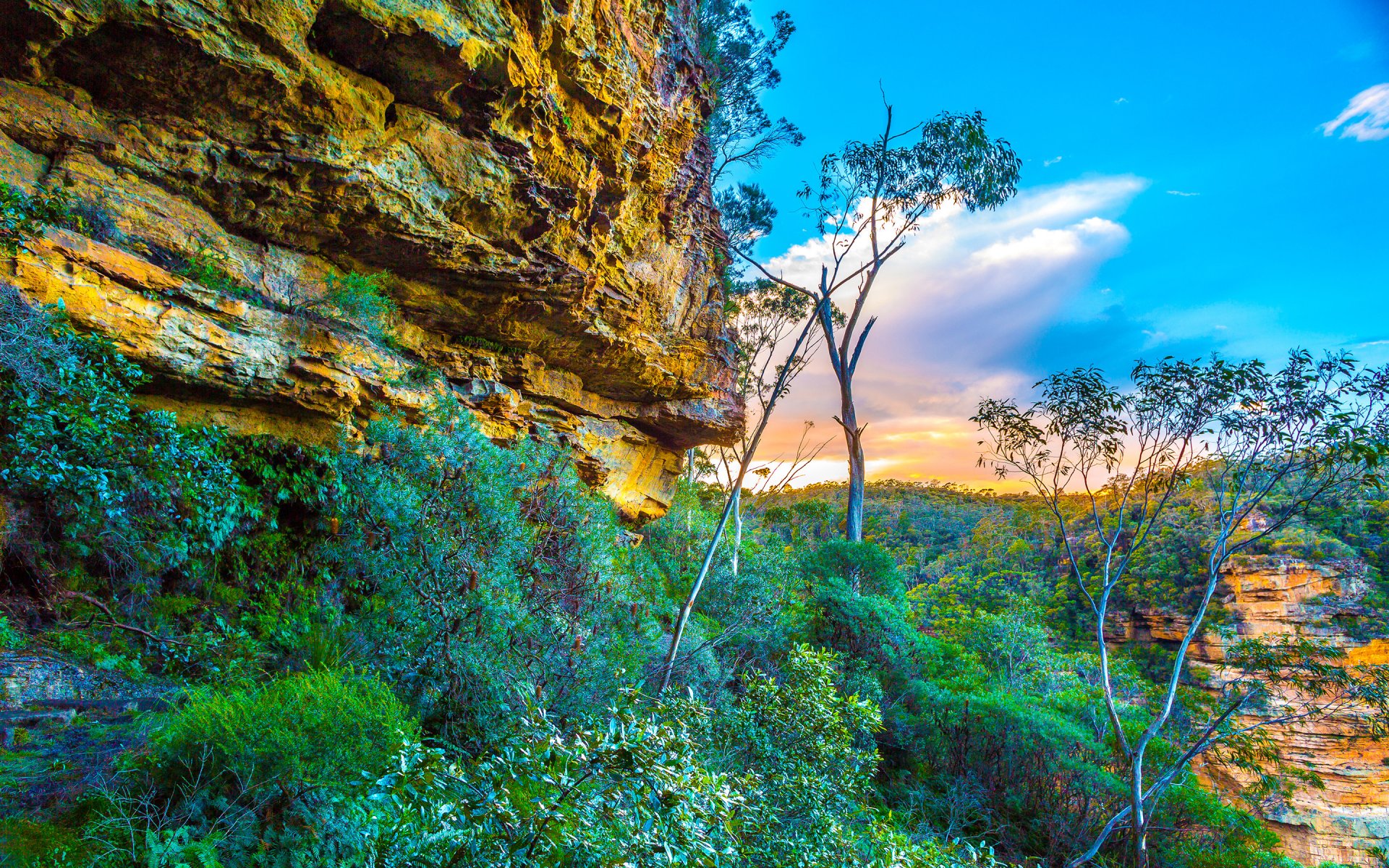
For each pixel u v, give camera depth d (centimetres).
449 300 1083
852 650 2023
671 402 1546
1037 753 1619
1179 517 4778
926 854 755
